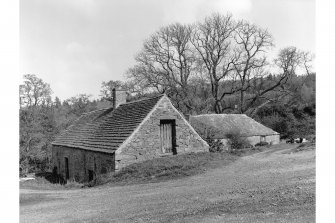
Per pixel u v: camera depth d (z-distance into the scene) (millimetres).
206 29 49594
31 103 52250
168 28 48281
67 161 28109
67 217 11312
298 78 55938
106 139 22625
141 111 22188
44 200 14750
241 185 13305
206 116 41531
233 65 51312
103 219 10562
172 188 14500
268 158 20719
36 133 42250
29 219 11453
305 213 8828
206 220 9141
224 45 50156
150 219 9883
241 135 37781
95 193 15562
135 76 49656
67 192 16766
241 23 49375
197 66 50281
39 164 43531
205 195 12250
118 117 25000
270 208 9586
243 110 52875
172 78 49562
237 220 8828
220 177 15875
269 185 12594
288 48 50781
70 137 29531
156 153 21094
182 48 49188
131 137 20266
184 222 9195
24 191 17906
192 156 20766
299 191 10969
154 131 21109
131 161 20141
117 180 18297
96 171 22156
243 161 20172
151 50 49219
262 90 55781
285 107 51688
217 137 33219
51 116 47719
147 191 14492
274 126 47469
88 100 77625
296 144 30109
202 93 53562
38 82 52438
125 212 11133
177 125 22047
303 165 16484
